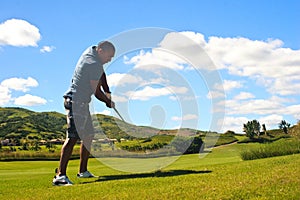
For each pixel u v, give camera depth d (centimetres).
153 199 484
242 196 477
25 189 645
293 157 861
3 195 594
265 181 548
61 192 581
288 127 1969
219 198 472
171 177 659
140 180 641
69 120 683
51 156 2412
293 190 491
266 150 1115
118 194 528
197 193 502
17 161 2220
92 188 595
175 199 478
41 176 905
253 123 2052
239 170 698
